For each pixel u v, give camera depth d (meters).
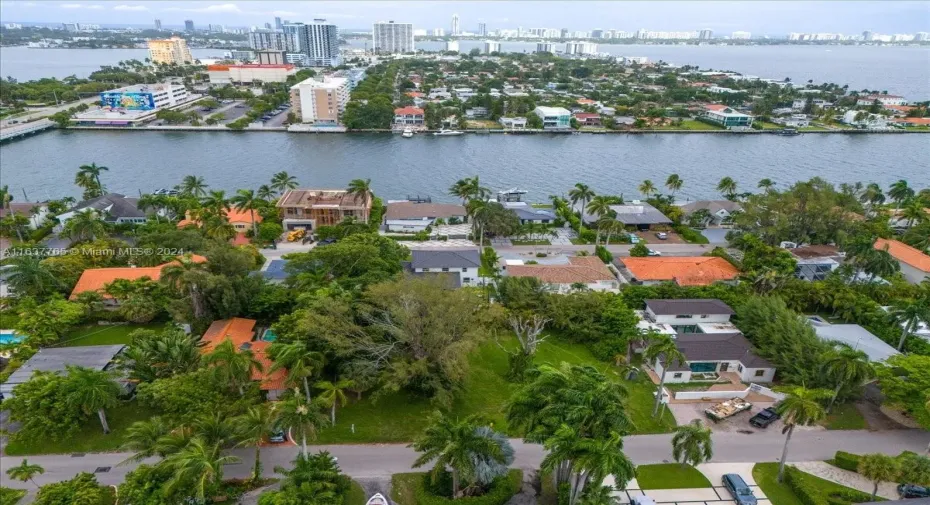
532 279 88.69
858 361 61.53
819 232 118.62
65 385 58.44
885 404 66.94
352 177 180.75
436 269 100.94
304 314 69.00
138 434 51.69
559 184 177.62
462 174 185.75
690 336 79.19
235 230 114.44
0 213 123.75
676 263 104.06
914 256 106.44
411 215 133.88
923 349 76.62
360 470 56.16
